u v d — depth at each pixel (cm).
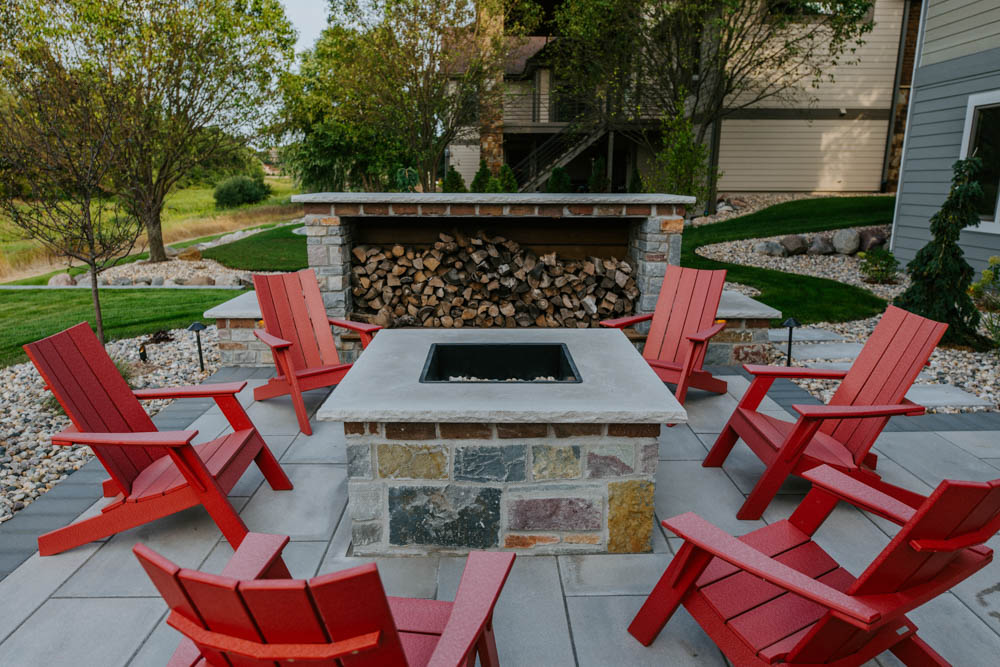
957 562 166
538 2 1470
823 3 1141
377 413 231
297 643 120
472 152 1639
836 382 479
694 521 182
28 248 1380
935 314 573
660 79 1270
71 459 347
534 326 545
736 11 1169
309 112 1165
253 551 158
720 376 488
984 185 770
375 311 550
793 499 299
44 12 704
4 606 222
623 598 227
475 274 535
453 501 246
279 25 1028
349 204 494
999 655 199
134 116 657
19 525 276
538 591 230
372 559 250
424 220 550
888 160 1439
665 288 451
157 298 832
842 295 762
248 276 987
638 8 1177
